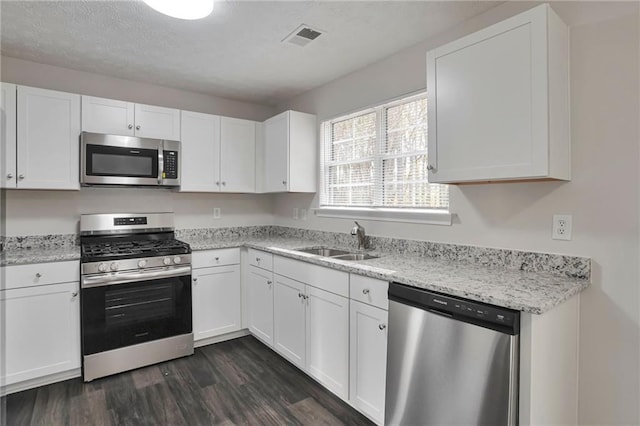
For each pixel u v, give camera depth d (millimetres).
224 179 3359
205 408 2133
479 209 2049
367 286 1941
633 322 1519
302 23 2133
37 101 2494
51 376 2396
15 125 2414
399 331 1708
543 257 1779
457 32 2156
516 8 1883
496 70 1612
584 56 1629
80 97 2662
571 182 1681
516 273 1799
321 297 2287
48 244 2793
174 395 2270
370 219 2748
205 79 3096
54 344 2359
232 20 2094
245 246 3189
